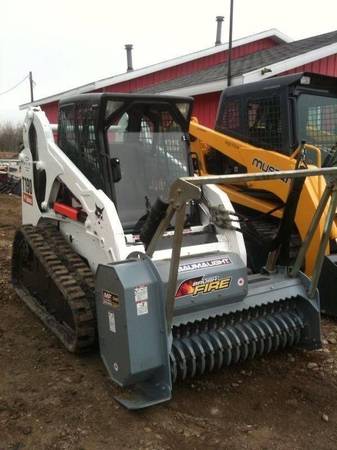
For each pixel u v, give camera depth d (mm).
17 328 4703
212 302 3652
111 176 4016
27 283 5238
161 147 4320
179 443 3141
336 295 5031
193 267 3604
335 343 4582
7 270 6422
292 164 5293
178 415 3422
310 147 5180
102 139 4020
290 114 5492
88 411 3424
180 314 3557
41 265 4711
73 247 4551
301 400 3660
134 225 4035
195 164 6480
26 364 4039
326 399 3682
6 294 5543
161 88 13586
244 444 3150
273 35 16422
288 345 4285
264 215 5039
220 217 4117
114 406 3488
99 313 3572
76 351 4035
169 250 3844
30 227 4977
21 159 5395
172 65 17062
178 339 3713
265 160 5637
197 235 4164
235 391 3738
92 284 4000
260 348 4020
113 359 3475
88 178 4254
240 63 12633
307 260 5207
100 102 3918
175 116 4359
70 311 4156
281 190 5469
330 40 11016
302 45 12375
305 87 5566
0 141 38375
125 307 3248
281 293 4070
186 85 11680
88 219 4066
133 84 17266
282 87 5504
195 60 17328
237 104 6148
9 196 13156
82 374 3887
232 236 4090
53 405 3480
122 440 3148
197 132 6547
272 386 3822
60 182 4602
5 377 3838
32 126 5016
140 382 3559
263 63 10648
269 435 3248
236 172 6121
